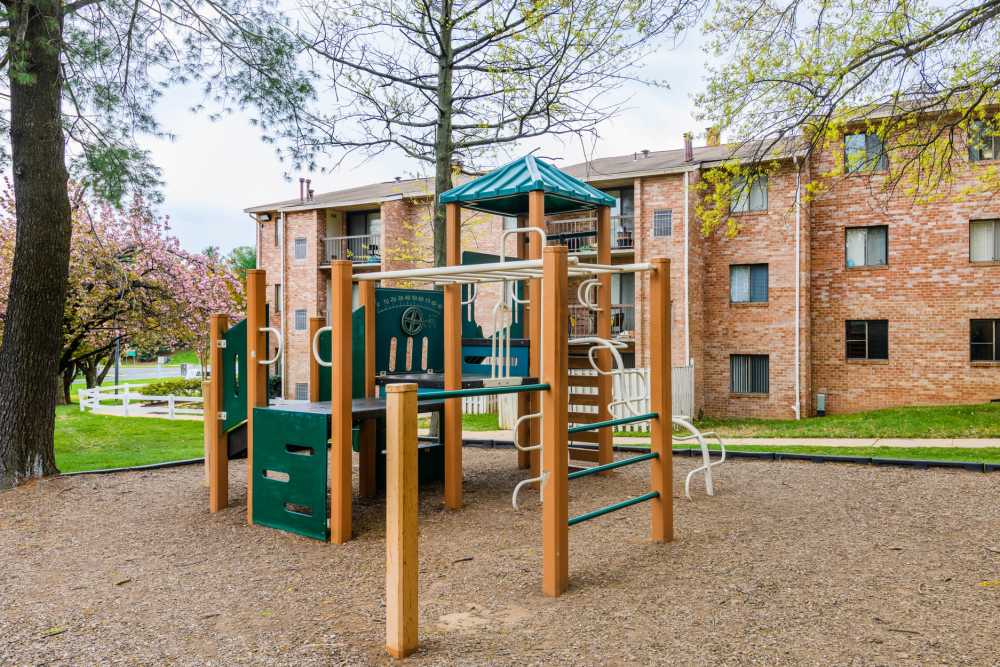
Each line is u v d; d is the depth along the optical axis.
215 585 4.64
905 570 4.62
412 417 3.52
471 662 3.35
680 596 4.19
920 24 10.98
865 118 11.82
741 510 6.43
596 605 4.07
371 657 3.43
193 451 13.19
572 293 18.56
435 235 11.49
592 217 23.83
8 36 8.23
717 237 22.25
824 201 21.11
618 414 13.86
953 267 19.66
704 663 3.26
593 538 5.55
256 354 6.31
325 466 5.71
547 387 4.34
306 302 29.05
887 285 20.41
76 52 8.52
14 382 8.66
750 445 11.43
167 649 3.59
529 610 4.03
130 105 9.29
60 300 8.89
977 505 6.47
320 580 4.71
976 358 19.52
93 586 4.69
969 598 4.07
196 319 23.67
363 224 29.66
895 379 20.34
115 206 9.17
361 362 7.45
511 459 9.98
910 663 3.22
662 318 5.43
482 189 8.16
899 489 7.27
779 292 21.36
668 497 5.43
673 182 21.77
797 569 4.67
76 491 8.04
